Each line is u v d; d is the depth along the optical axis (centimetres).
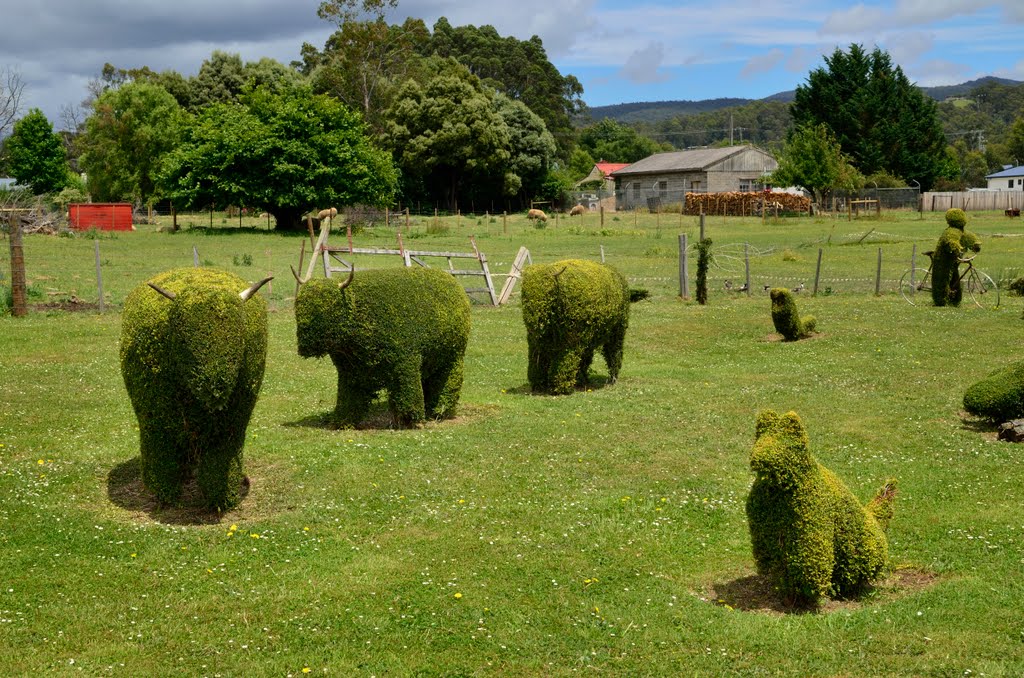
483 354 1948
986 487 1055
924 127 8338
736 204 6838
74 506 1002
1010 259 3541
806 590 747
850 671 663
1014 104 19262
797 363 1817
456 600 786
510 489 1066
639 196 8519
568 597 793
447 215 7912
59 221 4844
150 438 973
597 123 13625
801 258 3703
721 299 2683
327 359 1850
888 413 1388
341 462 1148
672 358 1942
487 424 1347
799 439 748
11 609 764
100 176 6800
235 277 1016
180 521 966
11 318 2220
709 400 1508
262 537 920
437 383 1374
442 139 7700
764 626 731
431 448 1210
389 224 5931
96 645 709
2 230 4481
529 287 1527
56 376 1623
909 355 1817
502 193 8325
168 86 8244
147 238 4641
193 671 673
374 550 894
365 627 739
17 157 7931
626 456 1192
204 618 755
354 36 8606
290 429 1314
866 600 784
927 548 888
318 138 5184
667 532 943
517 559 872
